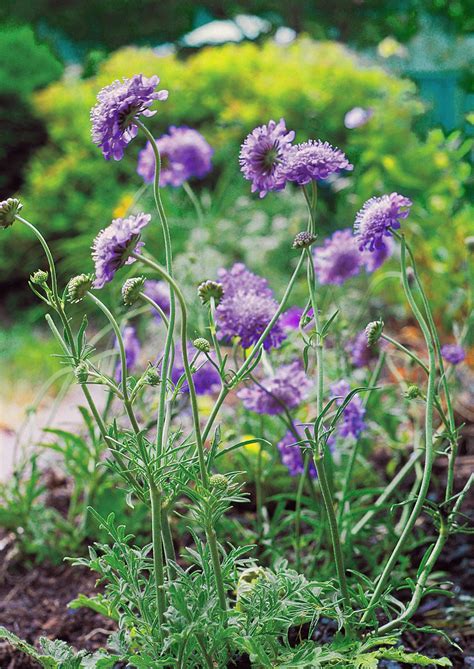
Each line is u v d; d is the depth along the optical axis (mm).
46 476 1515
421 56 3111
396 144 2590
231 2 5594
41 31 5578
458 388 1669
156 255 2514
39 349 2346
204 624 738
